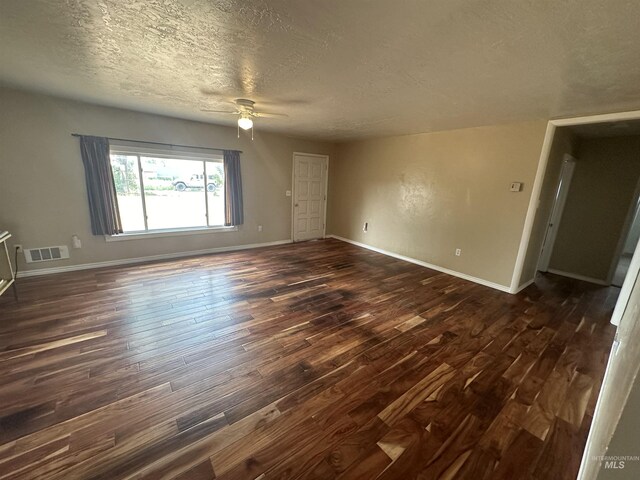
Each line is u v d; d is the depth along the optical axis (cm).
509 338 265
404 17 142
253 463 142
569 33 149
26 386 186
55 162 359
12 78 270
